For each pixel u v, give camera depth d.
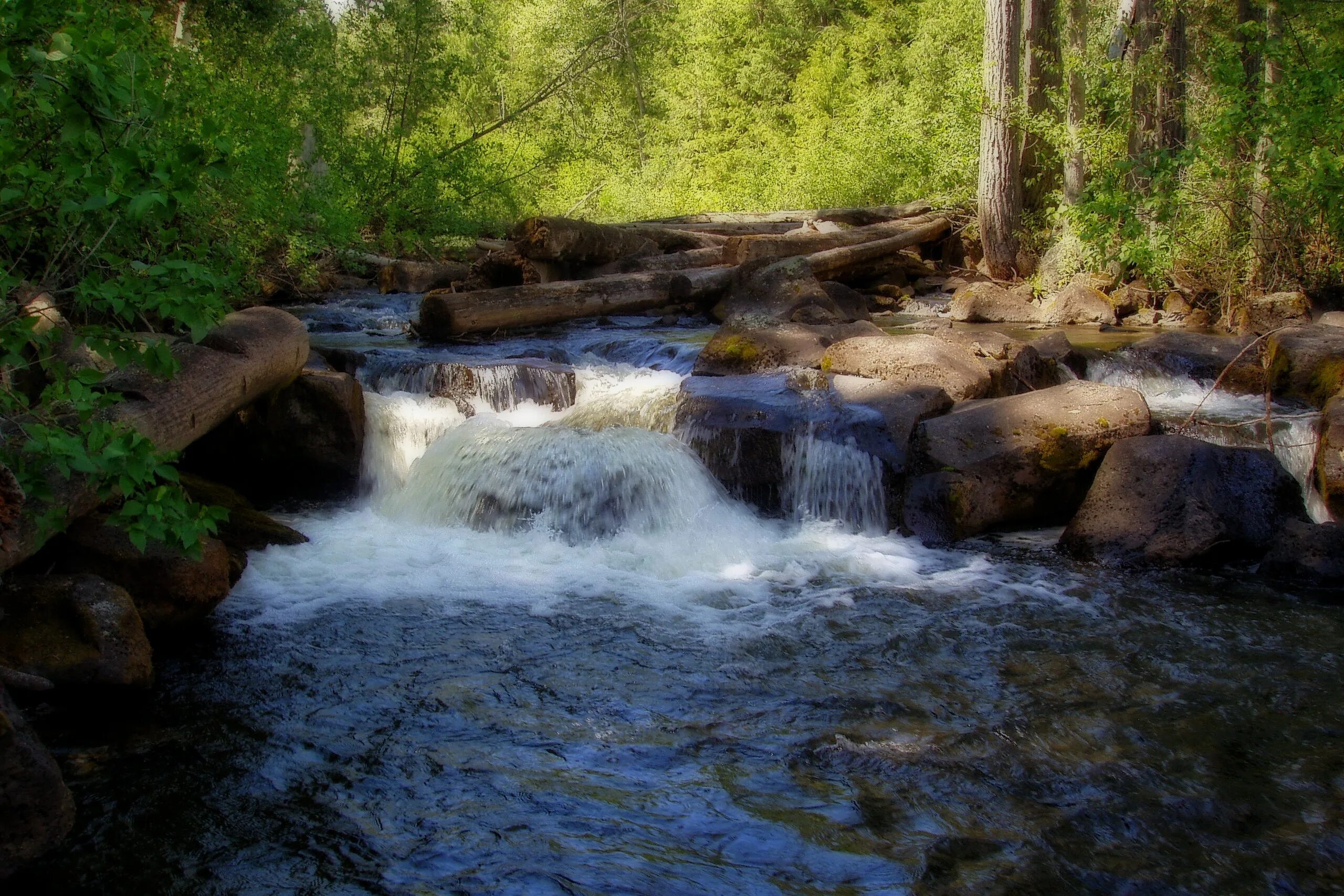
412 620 5.44
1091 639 5.17
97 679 4.35
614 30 31.52
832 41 34.34
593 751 4.11
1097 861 3.39
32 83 3.90
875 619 5.47
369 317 12.83
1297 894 3.23
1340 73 10.69
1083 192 12.57
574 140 23.03
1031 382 8.76
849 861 3.40
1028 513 6.96
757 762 4.02
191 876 3.31
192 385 6.03
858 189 21.38
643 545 6.66
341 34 19.91
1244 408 8.45
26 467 4.02
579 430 7.32
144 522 3.82
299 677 4.74
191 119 9.13
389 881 3.29
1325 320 9.95
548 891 3.25
